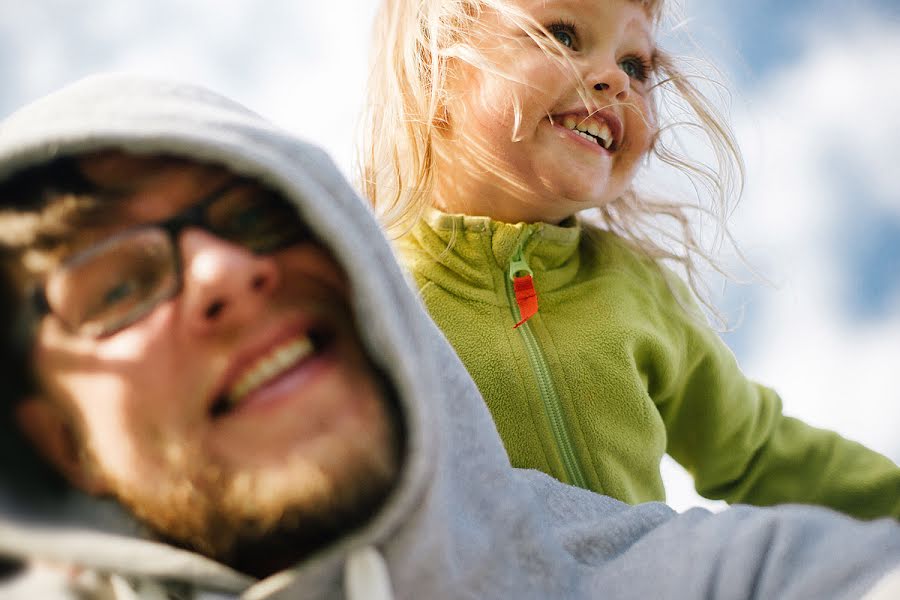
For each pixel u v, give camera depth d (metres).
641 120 1.42
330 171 0.81
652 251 1.71
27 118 0.79
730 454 1.57
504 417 1.32
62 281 0.73
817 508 0.90
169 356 0.70
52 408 0.77
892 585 0.74
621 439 1.34
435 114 1.46
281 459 0.69
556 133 1.36
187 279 0.71
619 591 0.89
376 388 0.75
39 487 0.79
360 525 0.74
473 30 1.41
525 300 1.39
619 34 1.40
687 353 1.56
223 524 0.72
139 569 0.75
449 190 1.46
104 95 0.80
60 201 0.73
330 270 0.76
